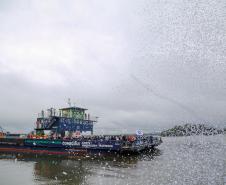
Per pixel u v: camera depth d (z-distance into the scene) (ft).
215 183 74.38
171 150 136.36
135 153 139.64
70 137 162.91
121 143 136.77
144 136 151.12
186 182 76.48
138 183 80.23
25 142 166.61
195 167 88.94
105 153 140.87
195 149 104.99
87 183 84.38
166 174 86.17
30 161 132.57
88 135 169.68
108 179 87.35
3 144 174.09
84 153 146.10
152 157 128.67
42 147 160.86
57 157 144.56
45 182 87.76
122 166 108.78
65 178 92.22
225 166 88.94
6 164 123.95
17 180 91.35
